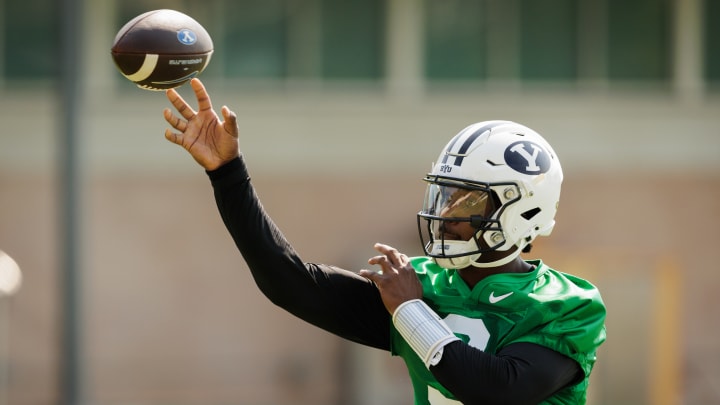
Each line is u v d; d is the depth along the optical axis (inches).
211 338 2300.7
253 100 2277.3
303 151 2308.1
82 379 1630.2
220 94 2266.2
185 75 565.0
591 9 2335.1
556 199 550.6
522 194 534.3
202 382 2287.2
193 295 2298.2
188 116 545.0
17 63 2239.2
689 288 2399.1
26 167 2255.2
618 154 2377.0
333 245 2340.1
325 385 2284.7
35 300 2249.0
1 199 2252.7
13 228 2255.2
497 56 2321.6
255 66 2272.4
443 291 550.0
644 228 2397.9
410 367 557.6
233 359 2294.5
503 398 494.9
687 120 2386.8
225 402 2288.4
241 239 543.8
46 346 2241.6
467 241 538.6
